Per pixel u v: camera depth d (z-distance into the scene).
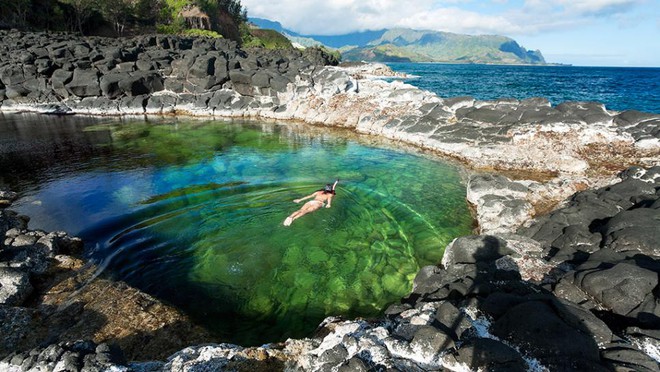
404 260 8.42
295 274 7.80
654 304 4.80
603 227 7.38
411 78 69.38
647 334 4.40
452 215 10.61
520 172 13.99
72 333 5.84
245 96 26.67
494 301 5.11
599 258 6.21
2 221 8.99
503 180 11.55
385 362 4.23
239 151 16.75
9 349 5.43
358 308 6.86
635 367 3.79
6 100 26.48
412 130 18.55
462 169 14.48
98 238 8.95
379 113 21.39
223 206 10.81
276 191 11.98
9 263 7.21
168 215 10.20
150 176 13.19
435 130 17.88
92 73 26.36
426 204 11.30
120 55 28.30
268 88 25.88
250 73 25.83
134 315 6.32
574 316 4.52
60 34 39.28
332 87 24.52
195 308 6.74
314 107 24.25
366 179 13.23
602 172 12.91
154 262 8.08
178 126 22.19
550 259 6.88
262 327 6.36
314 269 7.98
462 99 19.38
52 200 11.00
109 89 26.03
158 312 6.43
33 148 16.92
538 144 14.98
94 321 6.13
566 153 14.26
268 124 23.23
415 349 4.37
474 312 5.14
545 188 11.41
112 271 7.68
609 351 4.06
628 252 6.24
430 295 6.09
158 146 17.47
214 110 25.95
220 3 83.50
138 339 5.79
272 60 31.88
